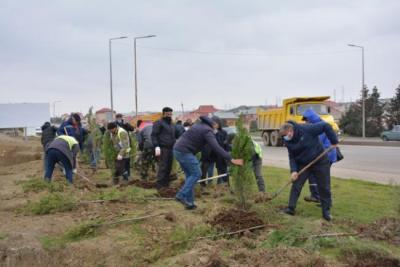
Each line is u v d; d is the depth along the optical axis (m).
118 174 11.60
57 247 6.24
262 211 7.40
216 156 10.52
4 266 5.91
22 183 11.90
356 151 24.36
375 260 5.40
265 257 5.42
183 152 8.00
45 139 14.48
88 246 6.24
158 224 7.02
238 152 7.77
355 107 59.31
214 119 10.25
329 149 7.54
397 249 5.87
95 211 7.93
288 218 7.36
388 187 10.70
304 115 8.83
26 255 6.07
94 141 15.84
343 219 7.33
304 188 10.70
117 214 7.65
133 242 6.30
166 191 9.58
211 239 6.29
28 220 7.47
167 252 5.98
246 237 6.28
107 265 5.79
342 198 9.29
